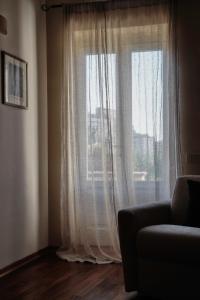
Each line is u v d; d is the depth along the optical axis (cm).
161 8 387
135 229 291
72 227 407
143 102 390
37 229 405
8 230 352
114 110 396
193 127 388
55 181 430
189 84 389
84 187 405
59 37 428
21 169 376
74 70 406
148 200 390
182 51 390
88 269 358
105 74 395
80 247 406
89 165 403
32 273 347
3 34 345
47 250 422
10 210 355
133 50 393
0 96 340
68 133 410
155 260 280
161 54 386
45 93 427
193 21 388
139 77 391
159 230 279
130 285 293
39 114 413
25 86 383
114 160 397
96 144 400
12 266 356
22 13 381
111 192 392
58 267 365
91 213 404
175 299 273
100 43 399
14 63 362
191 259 260
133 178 394
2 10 346
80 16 406
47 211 428
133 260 292
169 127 381
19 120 373
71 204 409
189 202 308
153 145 387
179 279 270
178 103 379
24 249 378
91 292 300
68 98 410
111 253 394
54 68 430
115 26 396
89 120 401
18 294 296
